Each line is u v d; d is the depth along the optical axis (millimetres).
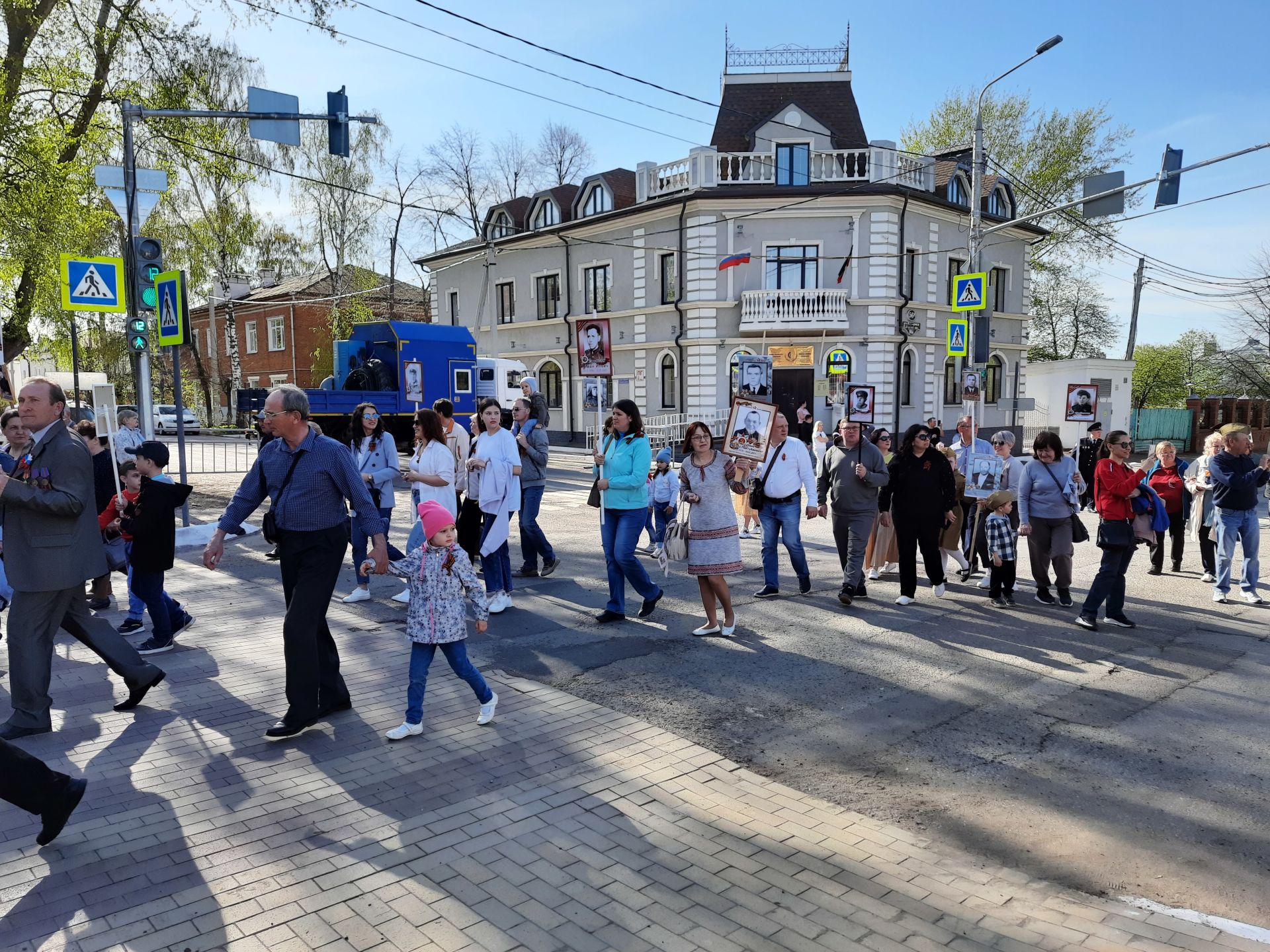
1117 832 4059
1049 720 5496
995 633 7492
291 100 11023
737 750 4977
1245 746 5090
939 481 8398
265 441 9930
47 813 3637
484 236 36312
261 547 11141
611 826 3969
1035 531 8414
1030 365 34844
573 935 3123
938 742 5137
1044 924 3256
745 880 3531
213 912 3234
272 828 3891
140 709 5363
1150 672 6465
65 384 30031
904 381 29172
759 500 8719
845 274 27609
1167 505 10711
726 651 6863
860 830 4012
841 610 8258
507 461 7789
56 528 4758
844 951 3051
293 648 4859
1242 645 7234
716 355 28203
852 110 30016
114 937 3072
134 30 16641
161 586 6508
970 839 3973
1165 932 3199
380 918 3207
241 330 47625
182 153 17766
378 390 23797
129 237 11141
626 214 29484
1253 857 3836
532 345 34438
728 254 27750
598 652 6785
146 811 4035
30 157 13406
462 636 5000
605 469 7676
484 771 4535
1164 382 57938
